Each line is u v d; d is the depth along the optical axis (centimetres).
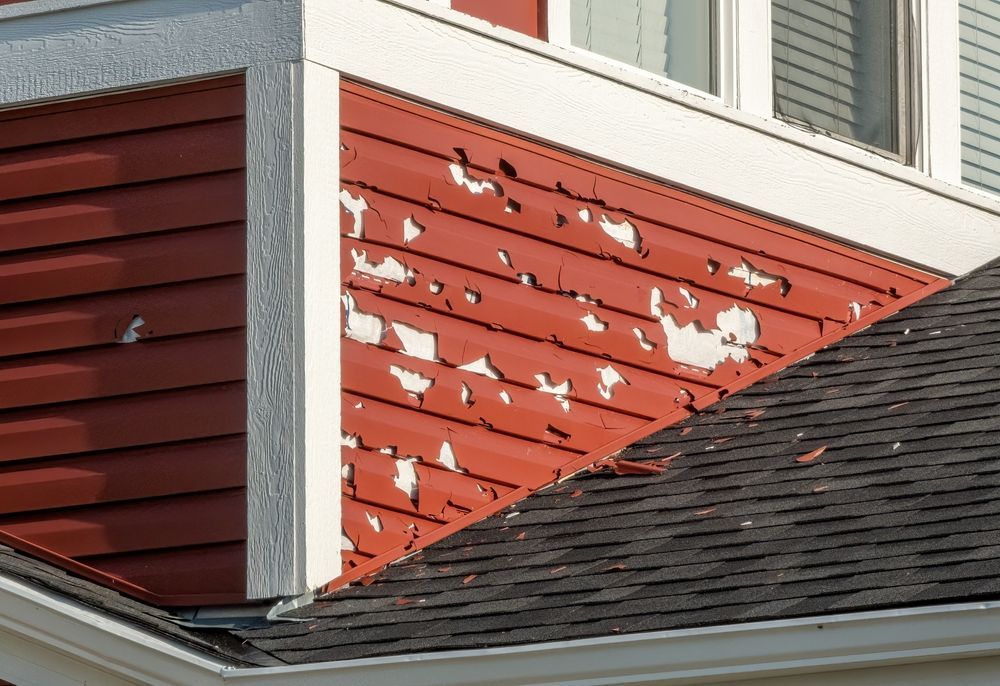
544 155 1112
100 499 995
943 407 1016
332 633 883
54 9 1066
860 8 1319
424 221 1054
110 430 1003
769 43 1241
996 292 1236
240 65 1021
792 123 1255
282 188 996
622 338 1125
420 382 1035
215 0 1038
